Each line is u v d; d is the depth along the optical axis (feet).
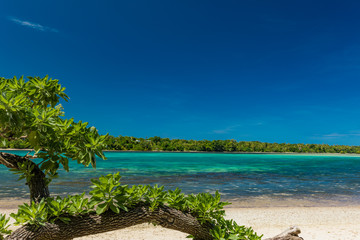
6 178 56.49
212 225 11.25
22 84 7.86
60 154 7.34
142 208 9.68
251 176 74.54
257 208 32.96
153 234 20.25
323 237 21.81
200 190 46.68
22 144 7.95
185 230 10.53
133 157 184.14
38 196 8.44
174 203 10.61
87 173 70.59
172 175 72.33
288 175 80.02
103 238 19.11
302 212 31.07
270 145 422.00
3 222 8.39
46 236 7.92
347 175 82.69
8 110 5.95
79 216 8.70
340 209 33.27
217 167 108.58
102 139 7.42
